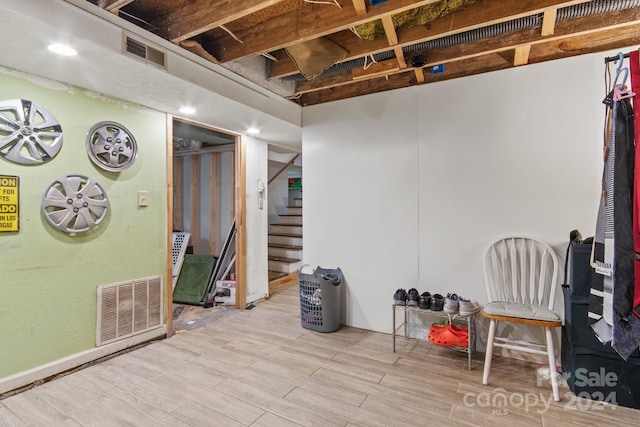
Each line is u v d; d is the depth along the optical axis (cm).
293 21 211
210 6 194
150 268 283
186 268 422
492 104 254
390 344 271
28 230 209
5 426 170
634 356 180
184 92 245
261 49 226
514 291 240
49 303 219
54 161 221
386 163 296
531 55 246
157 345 272
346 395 197
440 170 272
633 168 142
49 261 219
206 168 539
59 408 185
